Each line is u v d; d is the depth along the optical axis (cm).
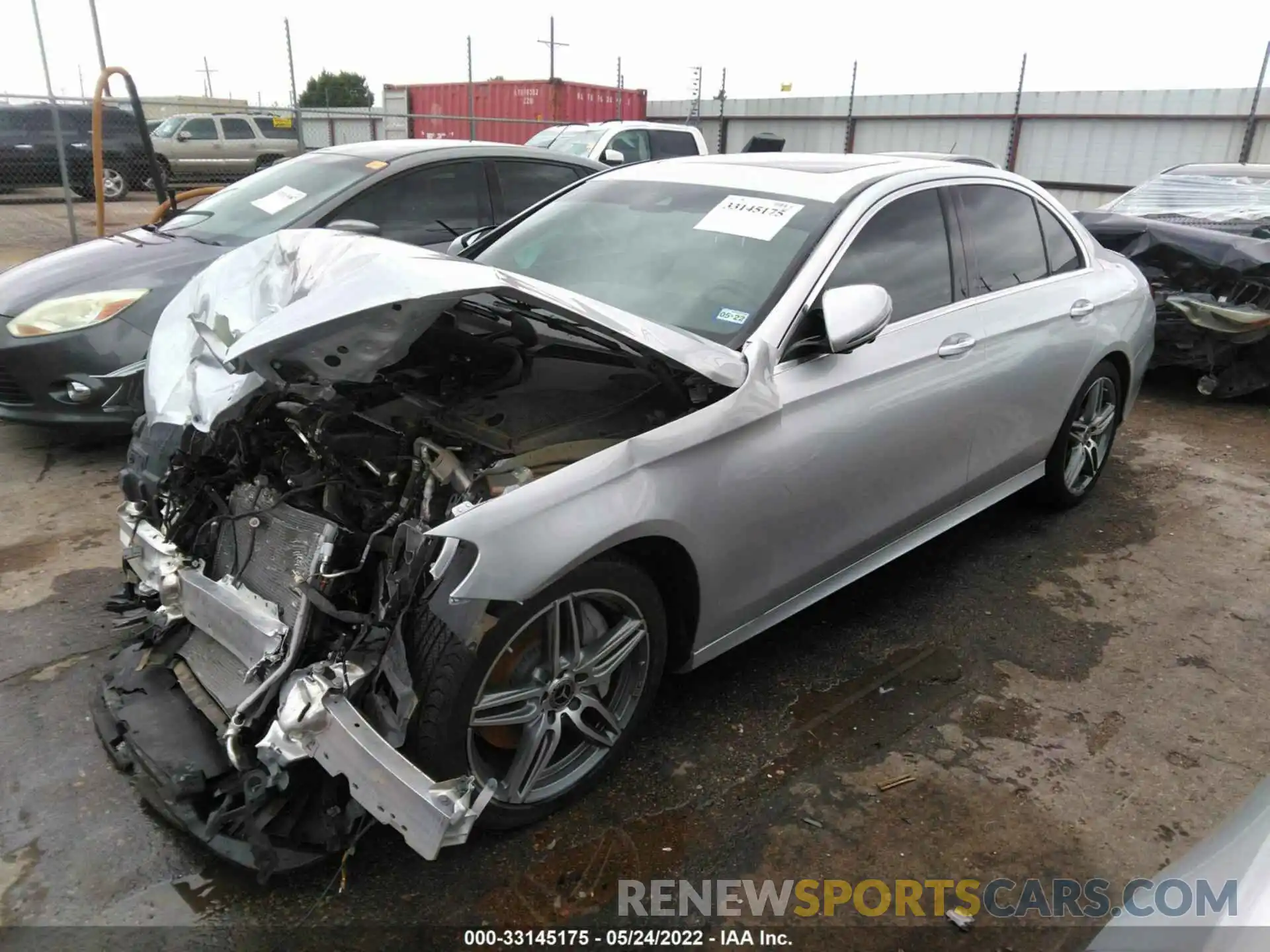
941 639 353
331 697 208
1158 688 326
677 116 2188
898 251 334
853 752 287
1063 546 435
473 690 220
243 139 1981
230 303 287
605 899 230
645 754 281
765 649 341
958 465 360
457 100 1952
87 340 466
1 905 222
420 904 227
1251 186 788
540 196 618
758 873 240
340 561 230
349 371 233
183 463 274
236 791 225
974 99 1723
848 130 1903
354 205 533
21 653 323
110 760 253
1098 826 260
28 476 479
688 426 255
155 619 275
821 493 296
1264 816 156
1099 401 457
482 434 248
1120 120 1563
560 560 222
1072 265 431
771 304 291
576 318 233
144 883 230
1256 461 561
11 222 1413
